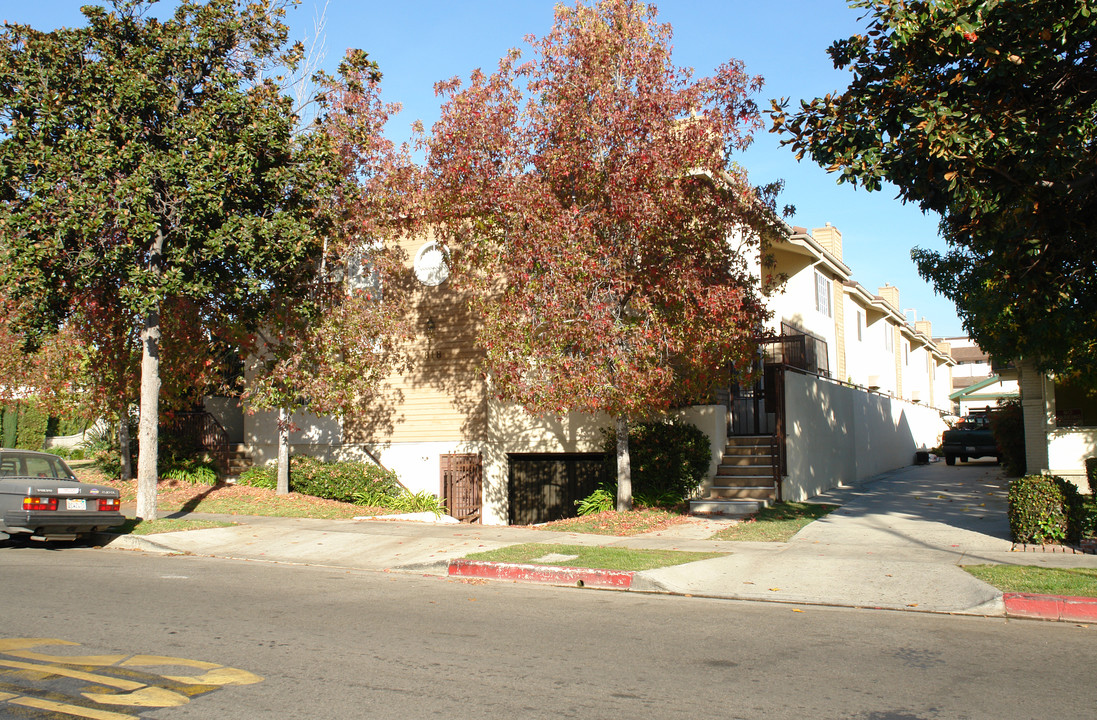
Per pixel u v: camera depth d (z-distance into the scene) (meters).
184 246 13.76
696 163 13.47
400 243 20.33
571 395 13.04
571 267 12.69
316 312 15.77
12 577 9.92
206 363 18.41
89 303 15.57
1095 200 9.90
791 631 7.39
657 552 11.48
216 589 9.36
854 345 30.58
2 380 20.16
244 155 13.66
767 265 15.56
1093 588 8.48
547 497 18.83
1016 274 10.94
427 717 4.93
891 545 11.69
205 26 14.09
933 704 5.29
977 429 27.98
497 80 14.05
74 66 13.59
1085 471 16.12
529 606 8.56
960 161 9.29
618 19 13.57
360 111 15.94
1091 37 9.07
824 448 19.38
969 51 9.24
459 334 19.58
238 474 20.94
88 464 25.30
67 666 5.91
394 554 12.15
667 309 13.66
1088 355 14.49
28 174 13.24
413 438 19.84
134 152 13.28
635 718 4.96
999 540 11.73
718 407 17.06
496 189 13.67
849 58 10.13
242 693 5.35
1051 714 5.11
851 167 9.88
